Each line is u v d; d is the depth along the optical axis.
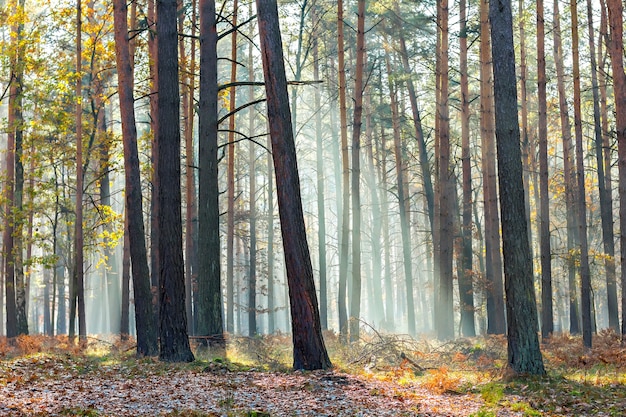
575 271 32.03
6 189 29.86
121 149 29.38
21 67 27.09
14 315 29.38
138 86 27.75
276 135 15.20
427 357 17.78
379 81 38.62
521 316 14.33
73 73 26.23
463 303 30.59
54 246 33.62
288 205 15.18
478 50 34.47
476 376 14.73
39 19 28.27
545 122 24.30
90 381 13.14
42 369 14.66
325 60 40.22
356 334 23.25
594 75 29.48
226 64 48.53
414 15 31.62
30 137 27.81
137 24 27.80
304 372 14.58
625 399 11.54
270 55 15.26
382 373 15.28
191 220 29.38
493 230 26.52
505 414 10.73
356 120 24.48
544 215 24.69
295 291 15.24
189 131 29.00
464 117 29.62
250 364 16.62
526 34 33.41
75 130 29.23
